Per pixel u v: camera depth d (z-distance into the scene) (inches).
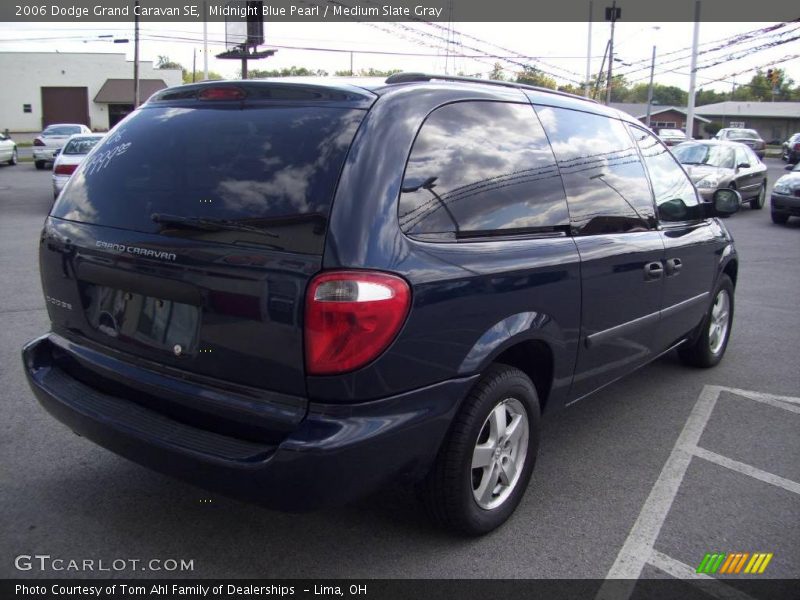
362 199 101.3
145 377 114.8
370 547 123.8
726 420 183.9
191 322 109.3
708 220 208.2
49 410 127.4
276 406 102.4
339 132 105.8
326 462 97.8
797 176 594.2
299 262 99.1
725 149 660.1
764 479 152.0
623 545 126.3
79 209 126.2
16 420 170.9
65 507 134.3
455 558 121.3
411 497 140.5
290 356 99.9
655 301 169.3
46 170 1076.5
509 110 132.5
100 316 122.3
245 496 102.3
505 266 119.0
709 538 129.1
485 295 114.7
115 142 128.1
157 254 110.8
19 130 1847.9
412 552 122.6
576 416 185.6
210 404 107.0
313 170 103.4
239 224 104.8
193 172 112.7
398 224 104.7
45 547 122.0
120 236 116.3
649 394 202.1
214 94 120.0
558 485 147.9
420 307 104.3
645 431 176.2
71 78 1850.4
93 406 118.7
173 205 111.9
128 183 119.7
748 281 364.2
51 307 133.2
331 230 99.0
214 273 104.7
